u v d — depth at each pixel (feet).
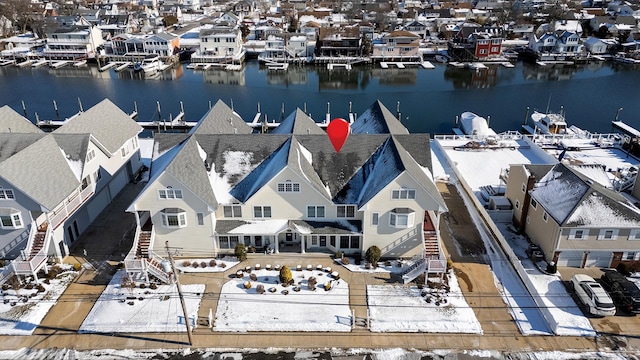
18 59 444.14
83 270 128.26
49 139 140.46
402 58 438.40
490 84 376.89
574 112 304.71
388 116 165.27
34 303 116.16
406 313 113.80
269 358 102.17
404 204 124.88
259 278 124.77
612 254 128.47
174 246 131.64
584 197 125.80
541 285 123.85
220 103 173.17
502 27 522.47
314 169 134.92
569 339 107.14
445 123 284.61
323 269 127.75
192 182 124.47
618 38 485.97
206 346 104.99
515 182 151.74
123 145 168.76
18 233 127.85
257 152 137.28
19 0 552.00
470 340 106.93
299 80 390.63
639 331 108.99
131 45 449.06
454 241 142.20
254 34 539.29
